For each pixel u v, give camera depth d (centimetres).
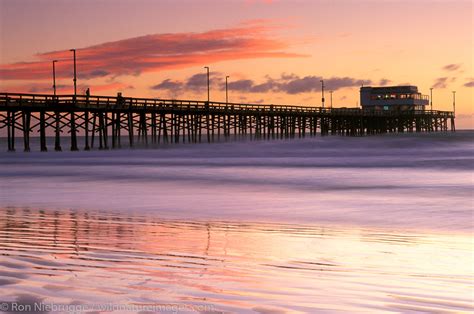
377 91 13662
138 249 1172
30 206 1991
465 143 9231
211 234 1395
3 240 1272
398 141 9700
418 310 775
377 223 1622
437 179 3092
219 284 885
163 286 864
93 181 3048
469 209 1930
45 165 4400
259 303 790
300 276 953
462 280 949
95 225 1532
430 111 14500
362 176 3309
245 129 9275
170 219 1675
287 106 9431
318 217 1744
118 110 6738
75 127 6581
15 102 5916
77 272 944
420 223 1630
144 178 3234
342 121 11975
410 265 1062
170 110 7231
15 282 868
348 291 862
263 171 3731
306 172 3625
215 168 4031
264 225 1565
